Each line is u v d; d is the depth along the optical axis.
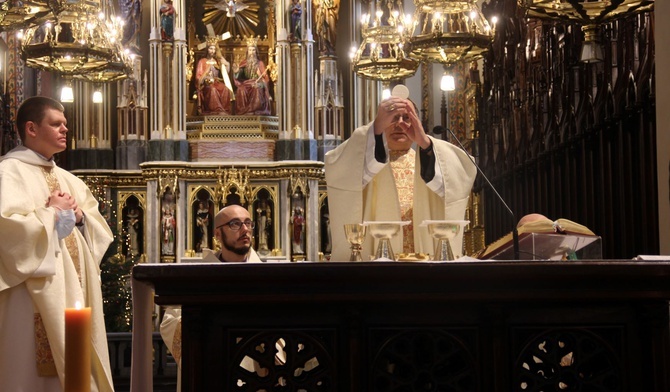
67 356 3.28
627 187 9.35
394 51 14.90
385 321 3.83
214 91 22.78
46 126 6.40
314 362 6.04
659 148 6.98
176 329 6.89
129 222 21.94
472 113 19.67
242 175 21.88
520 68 14.56
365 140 6.03
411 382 3.82
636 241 9.19
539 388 3.84
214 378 3.78
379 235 4.77
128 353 14.14
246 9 23.27
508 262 3.71
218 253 7.86
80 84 22.25
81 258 6.43
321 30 22.72
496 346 3.79
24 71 20.80
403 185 6.52
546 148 12.62
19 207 6.03
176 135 22.19
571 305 3.85
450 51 11.61
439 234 4.71
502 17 16.34
